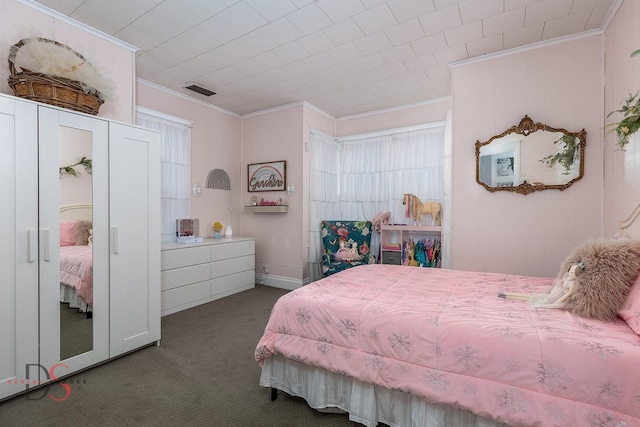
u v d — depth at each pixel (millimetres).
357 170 4816
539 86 2729
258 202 4754
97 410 1737
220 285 3982
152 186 2531
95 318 2160
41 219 1898
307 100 4285
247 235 4887
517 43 2775
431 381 1351
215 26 2568
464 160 3049
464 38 2717
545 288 1972
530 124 2727
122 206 2316
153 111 3652
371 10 2361
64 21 2402
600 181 2500
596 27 2502
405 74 3455
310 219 4492
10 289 1784
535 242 2732
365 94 4039
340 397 1672
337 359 1577
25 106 1825
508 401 1198
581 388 1107
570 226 2605
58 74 2041
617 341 1166
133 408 1760
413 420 1461
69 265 2031
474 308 1580
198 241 3959
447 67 3273
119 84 2756
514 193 2812
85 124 2104
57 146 1969
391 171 4500
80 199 2084
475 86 3021
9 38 2123
